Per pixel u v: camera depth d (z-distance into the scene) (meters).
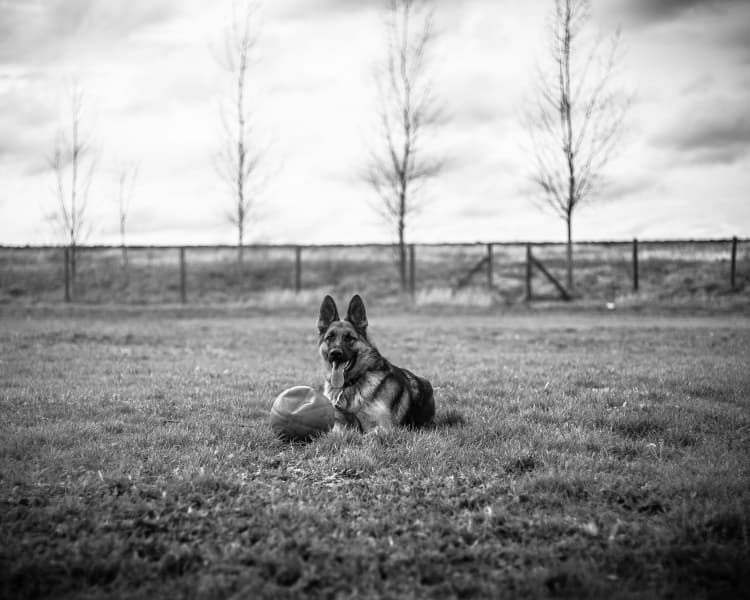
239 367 12.12
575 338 16.67
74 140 31.73
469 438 6.65
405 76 28.84
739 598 3.37
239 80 30.88
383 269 37.03
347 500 4.87
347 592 3.47
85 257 39.59
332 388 7.52
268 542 4.02
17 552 3.83
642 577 3.62
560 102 27.05
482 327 20.30
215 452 5.99
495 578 3.62
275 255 39.50
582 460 5.76
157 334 18.05
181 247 31.31
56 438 6.39
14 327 19.80
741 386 9.09
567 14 26.67
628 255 35.41
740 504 4.54
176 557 3.79
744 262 31.62
